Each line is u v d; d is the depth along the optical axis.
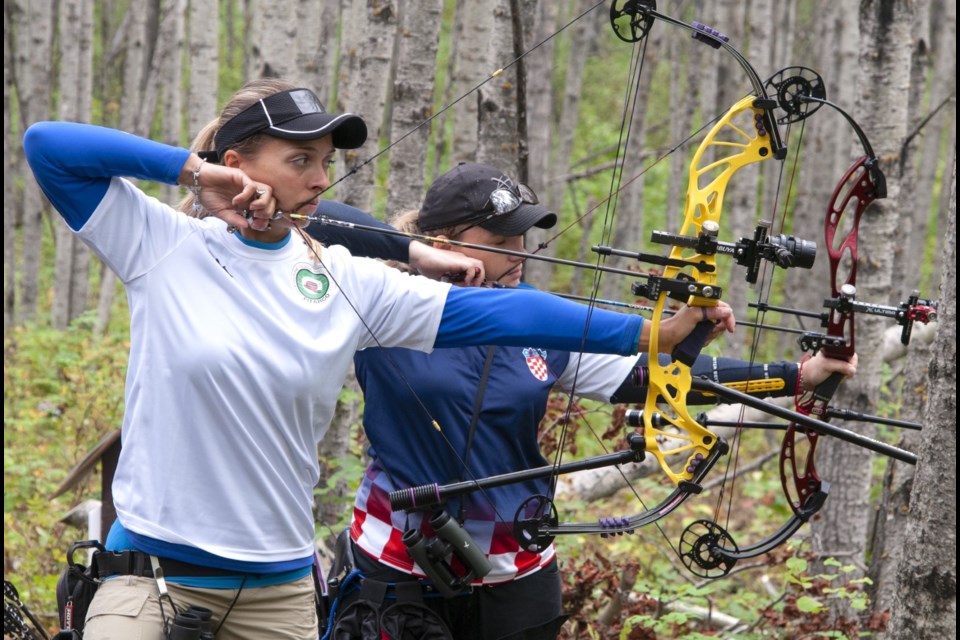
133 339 6.27
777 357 32.94
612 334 6.65
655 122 49.75
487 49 16.05
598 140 47.56
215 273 6.20
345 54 20.77
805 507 7.43
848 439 6.91
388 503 7.61
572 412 12.46
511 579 7.65
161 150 6.05
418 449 7.56
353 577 7.70
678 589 12.86
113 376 21.59
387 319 6.71
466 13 15.99
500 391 7.53
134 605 6.08
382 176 32.12
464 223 7.81
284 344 6.19
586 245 33.78
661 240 6.60
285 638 6.50
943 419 6.41
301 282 6.38
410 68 13.49
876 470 20.38
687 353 6.68
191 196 6.98
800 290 32.06
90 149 5.96
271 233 6.36
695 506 19.91
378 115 14.74
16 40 35.22
